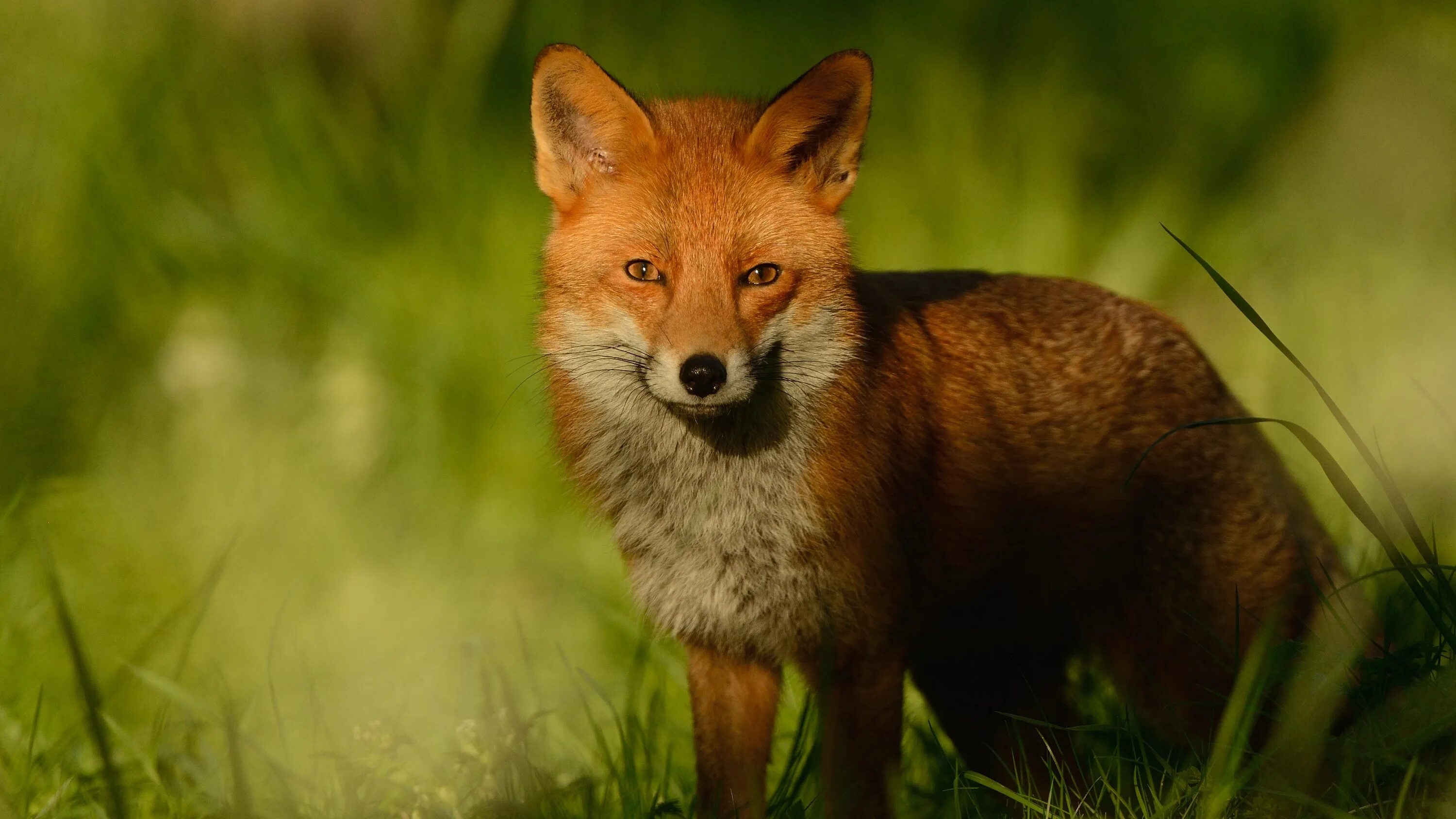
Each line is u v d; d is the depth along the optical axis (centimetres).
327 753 723
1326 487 1059
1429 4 1667
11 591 977
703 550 772
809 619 756
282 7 1617
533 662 1023
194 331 1328
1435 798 654
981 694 858
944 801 766
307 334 1391
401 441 1245
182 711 893
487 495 1232
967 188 1576
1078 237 1530
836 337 754
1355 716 708
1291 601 805
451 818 709
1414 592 687
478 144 1609
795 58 1789
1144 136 1725
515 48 1731
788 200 761
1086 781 789
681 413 730
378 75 1666
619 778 740
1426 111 1548
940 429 789
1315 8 1722
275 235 1459
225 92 1574
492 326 1345
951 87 1680
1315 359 1262
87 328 1329
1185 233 1545
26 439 1177
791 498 747
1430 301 1296
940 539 792
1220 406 838
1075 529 812
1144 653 821
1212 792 642
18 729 806
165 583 1027
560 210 790
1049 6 1803
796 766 785
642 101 843
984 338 817
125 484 1159
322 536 1115
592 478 798
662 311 736
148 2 1580
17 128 1410
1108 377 820
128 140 1475
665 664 941
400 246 1490
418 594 1075
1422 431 1062
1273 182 1575
